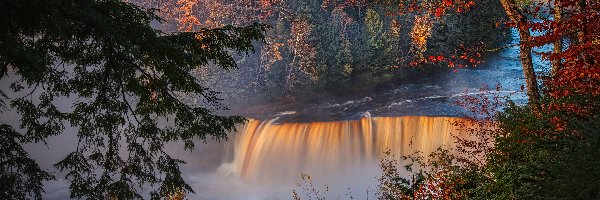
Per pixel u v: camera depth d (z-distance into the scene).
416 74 41.81
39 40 9.22
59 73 10.16
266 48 39.22
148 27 9.63
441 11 16.73
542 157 11.51
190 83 10.47
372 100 37.09
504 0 14.40
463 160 15.22
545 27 12.71
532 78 14.76
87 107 10.62
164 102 10.73
